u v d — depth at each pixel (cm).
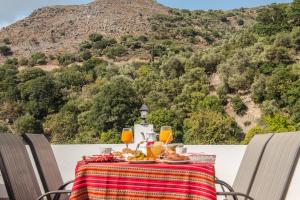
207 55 3716
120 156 263
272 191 185
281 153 191
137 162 209
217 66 3662
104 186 195
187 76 3588
